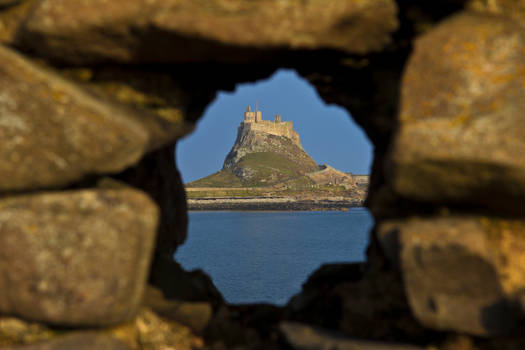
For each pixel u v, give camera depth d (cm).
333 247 6047
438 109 382
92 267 389
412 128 382
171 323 514
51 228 388
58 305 388
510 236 390
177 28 386
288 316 595
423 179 387
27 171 404
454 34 400
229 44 401
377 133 548
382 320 451
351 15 411
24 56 434
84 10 394
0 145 397
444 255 367
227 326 546
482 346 376
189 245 6500
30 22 403
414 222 398
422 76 397
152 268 602
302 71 533
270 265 4259
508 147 351
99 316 395
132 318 448
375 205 477
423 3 445
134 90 465
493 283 361
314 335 435
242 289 2945
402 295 448
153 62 450
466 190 382
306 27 407
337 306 535
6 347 390
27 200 393
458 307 370
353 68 499
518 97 366
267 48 413
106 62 446
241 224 11588
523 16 404
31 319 398
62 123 396
